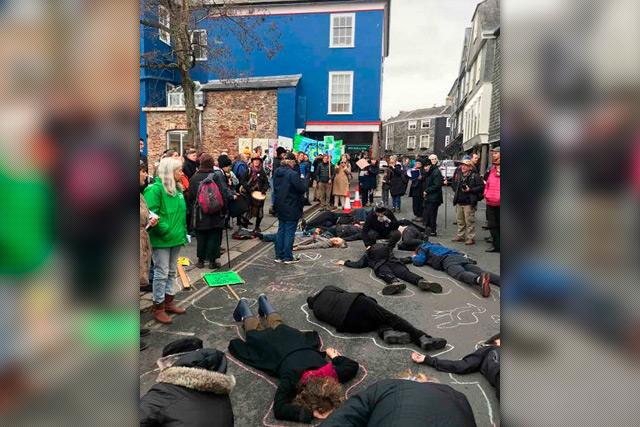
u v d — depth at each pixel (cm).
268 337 349
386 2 1794
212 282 550
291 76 1838
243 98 1698
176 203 423
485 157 2017
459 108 3134
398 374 335
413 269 632
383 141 5831
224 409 243
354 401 220
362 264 630
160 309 429
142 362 349
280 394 290
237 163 879
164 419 226
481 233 917
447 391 210
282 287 543
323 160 1227
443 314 458
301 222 955
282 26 1853
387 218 756
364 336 403
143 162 516
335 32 1830
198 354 282
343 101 1852
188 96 1275
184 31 1218
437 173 874
